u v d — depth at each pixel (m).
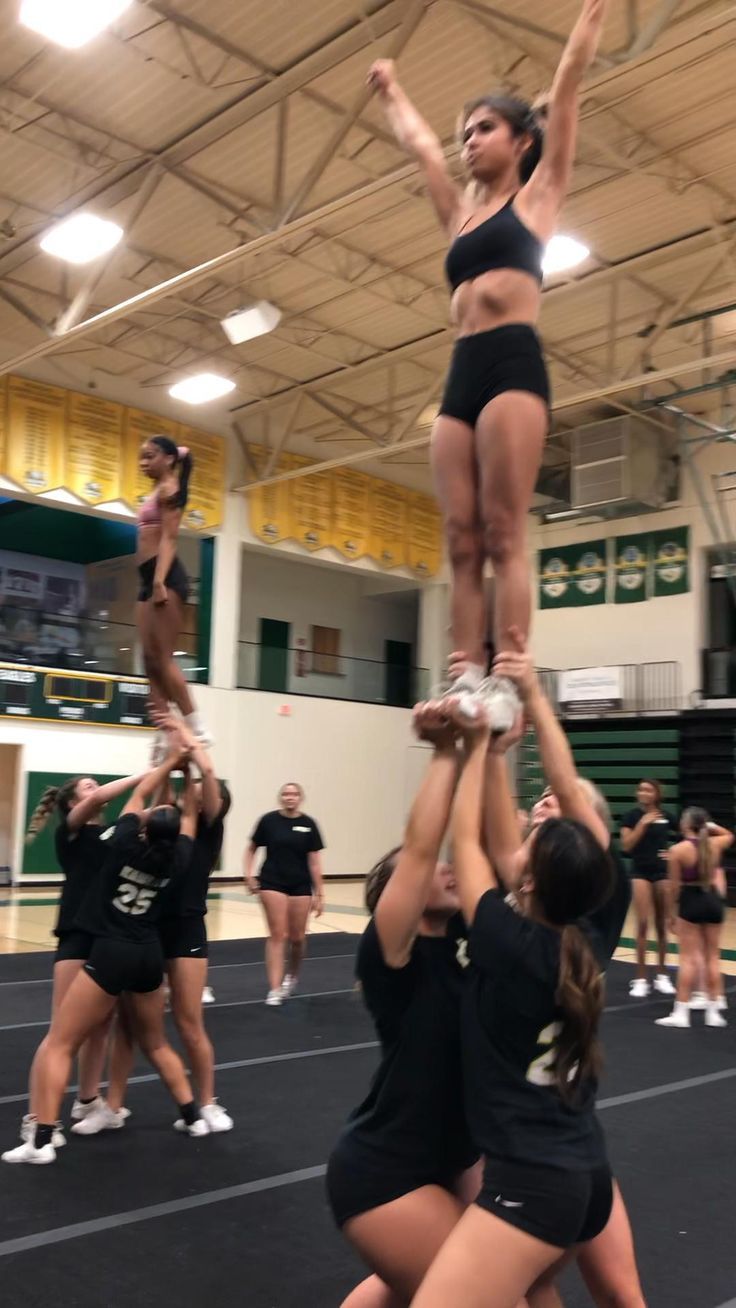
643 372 16.25
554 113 2.86
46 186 13.27
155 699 5.48
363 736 22.70
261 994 10.05
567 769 2.75
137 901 5.27
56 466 17.78
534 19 10.23
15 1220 4.46
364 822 22.56
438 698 2.64
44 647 18.59
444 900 2.68
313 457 21.67
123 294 15.99
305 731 21.72
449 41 10.55
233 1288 3.91
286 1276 4.02
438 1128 2.49
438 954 2.64
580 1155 2.29
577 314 16.39
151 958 5.32
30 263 15.04
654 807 10.68
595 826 2.75
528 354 2.75
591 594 21.28
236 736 20.56
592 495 19.75
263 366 18.52
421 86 11.31
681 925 9.19
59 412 17.92
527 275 2.79
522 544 2.75
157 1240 4.32
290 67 11.07
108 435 18.55
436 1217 2.43
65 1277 3.95
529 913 2.45
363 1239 2.48
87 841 5.73
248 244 11.47
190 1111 5.67
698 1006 9.52
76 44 9.17
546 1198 2.22
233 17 10.36
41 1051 5.31
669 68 10.88
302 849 9.81
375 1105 2.56
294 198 11.27
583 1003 2.31
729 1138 5.96
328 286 15.70
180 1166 5.21
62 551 22.94
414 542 23.27
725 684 19.25
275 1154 5.43
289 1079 6.95
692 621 19.75
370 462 22.59
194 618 21.23
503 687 2.65
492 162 2.94
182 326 17.00
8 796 18.97
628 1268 2.75
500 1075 2.33
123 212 13.81
